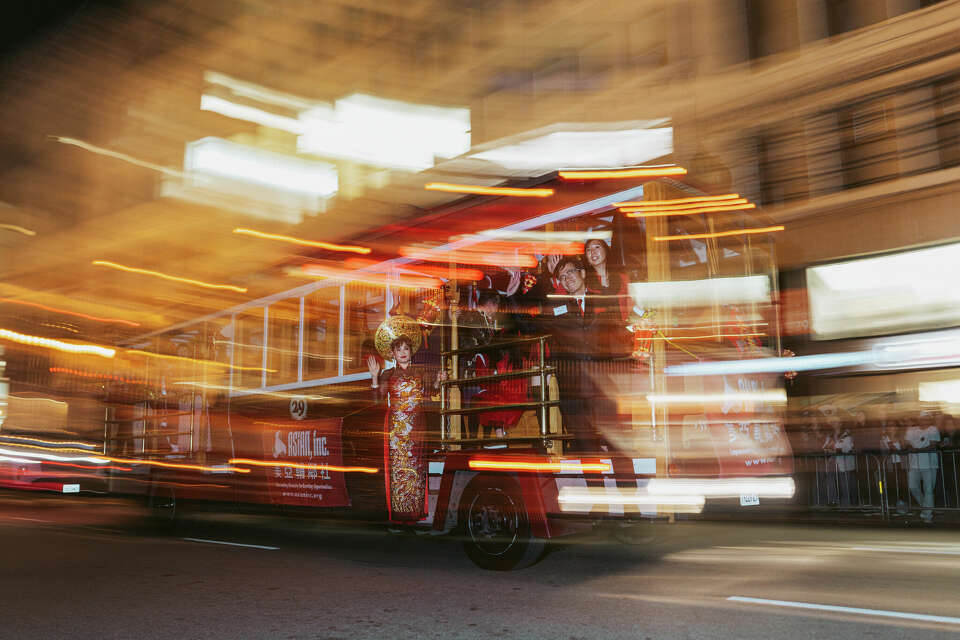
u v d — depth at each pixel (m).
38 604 4.99
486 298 6.45
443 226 6.82
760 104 14.05
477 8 18.81
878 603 4.71
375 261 7.35
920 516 10.21
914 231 12.45
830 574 5.79
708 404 6.28
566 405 5.82
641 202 6.06
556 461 5.73
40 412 12.89
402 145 20.16
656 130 15.35
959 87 12.15
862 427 10.94
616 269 6.04
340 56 21.88
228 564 6.61
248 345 8.88
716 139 14.51
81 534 9.14
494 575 5.82
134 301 11.28
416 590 5.29
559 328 6.04
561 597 4.98
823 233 13.41
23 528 9.80
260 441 8.39
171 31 25.47
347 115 21.58
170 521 9.48
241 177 23.89
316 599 5.04
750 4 14.36
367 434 7.04
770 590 5.15
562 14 16.91
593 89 16.48
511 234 6.42
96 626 4.38
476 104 18.70
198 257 10.07
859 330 12.86
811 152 13.53
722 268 6.90
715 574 5.82
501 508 5.89
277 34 23.34
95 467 11.30
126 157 26.58
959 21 11.91
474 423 6.30
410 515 6.51
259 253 9.02
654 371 5.72
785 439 7.45
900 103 12.66
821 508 11.01
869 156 12.98
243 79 23.97
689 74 14.95
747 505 6.52
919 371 12.15
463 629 4.18
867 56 12.88
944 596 4.93
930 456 10.28
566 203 6.21
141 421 10.47
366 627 4.27
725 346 6.71
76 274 13.60
